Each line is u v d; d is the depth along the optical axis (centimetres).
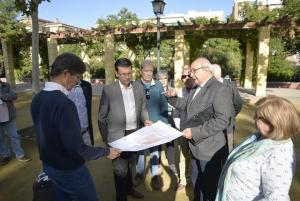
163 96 406
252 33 1285
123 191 330
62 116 192
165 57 2100
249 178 153
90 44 1747
